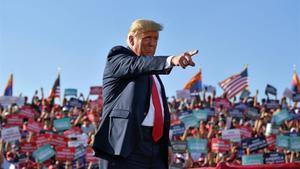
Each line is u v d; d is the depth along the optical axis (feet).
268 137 62.44
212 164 55.67
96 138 13.58
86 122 65.98
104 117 13.78
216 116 78.84
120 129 13.35
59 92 94.27
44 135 57.47
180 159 53.67
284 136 60.49
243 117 81.82
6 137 52.80
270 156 55.36
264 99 92.79
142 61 13.02
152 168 13.94
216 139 58.29
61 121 64.44
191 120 65.51
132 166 13.43
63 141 58.08
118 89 13.88
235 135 60.95
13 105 74.95
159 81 14.99
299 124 80.33
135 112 13.51
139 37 14.23
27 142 56.49
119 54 13.94
